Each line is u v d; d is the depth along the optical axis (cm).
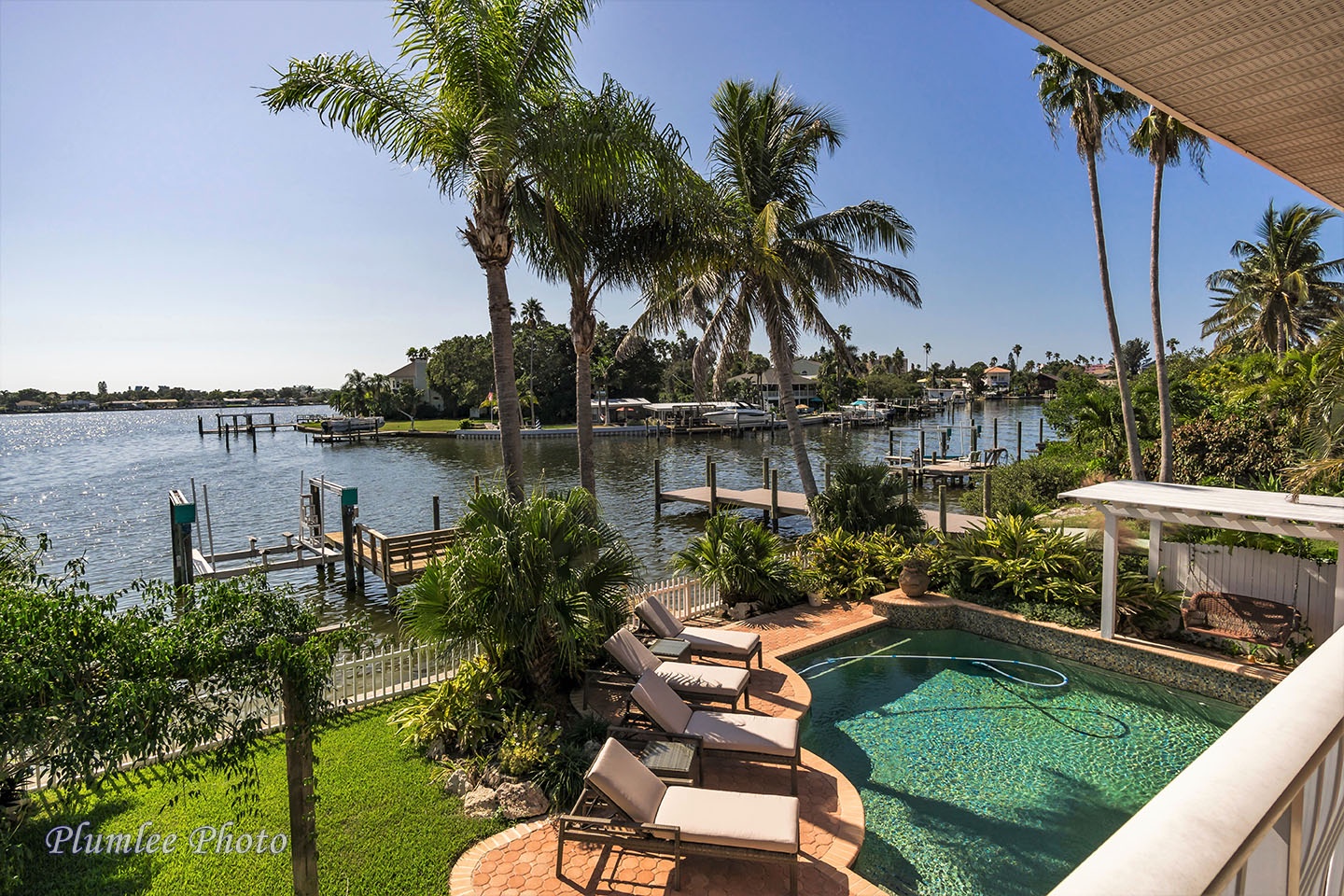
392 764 691
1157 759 752
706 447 5550
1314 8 278
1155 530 1057
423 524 2561
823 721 841
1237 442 1756
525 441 6234
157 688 360
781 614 1184
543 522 767
